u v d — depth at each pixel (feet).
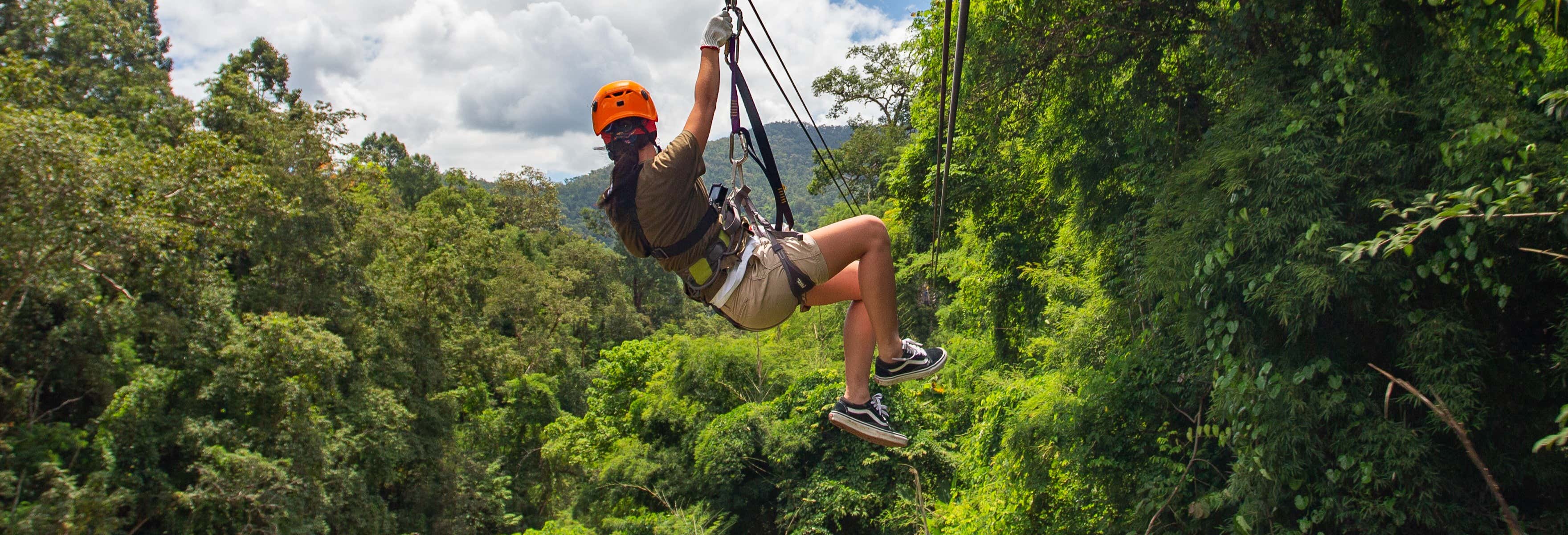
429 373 83.76
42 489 42.93
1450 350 18.11
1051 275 44.73
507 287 139.85
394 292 82.69
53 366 47.19
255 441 53.01
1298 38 23.06
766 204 275.80
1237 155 20.68
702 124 7.20
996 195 51.60
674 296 250.78
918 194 66.03
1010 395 37.40
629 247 7.38
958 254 65.67
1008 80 31.60
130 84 93.45
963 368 56.90
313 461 55.42
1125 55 30.42
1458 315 18.33
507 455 106.73
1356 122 19.53
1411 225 11.38
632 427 71.97
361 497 62.13
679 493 61.62
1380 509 19.21
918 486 17.35
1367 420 19.69
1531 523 18.69
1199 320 22.98
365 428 66.80
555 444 86.84
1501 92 17.46
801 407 57.47
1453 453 19.62
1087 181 34.50
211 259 53.06
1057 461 32.27
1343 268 18.20
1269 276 19.31
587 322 181.37
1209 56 27.40
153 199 45.24
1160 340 29.40
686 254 7.21
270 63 115.24
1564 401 18.45
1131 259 30.12
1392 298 19.15
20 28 84.02
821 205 557.74
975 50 31.99
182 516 48.19
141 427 47.83
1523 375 18.85
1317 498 21.42
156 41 125.49
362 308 77.36
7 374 43.62
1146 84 30.42
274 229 66.33
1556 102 12.41
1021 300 51.11
